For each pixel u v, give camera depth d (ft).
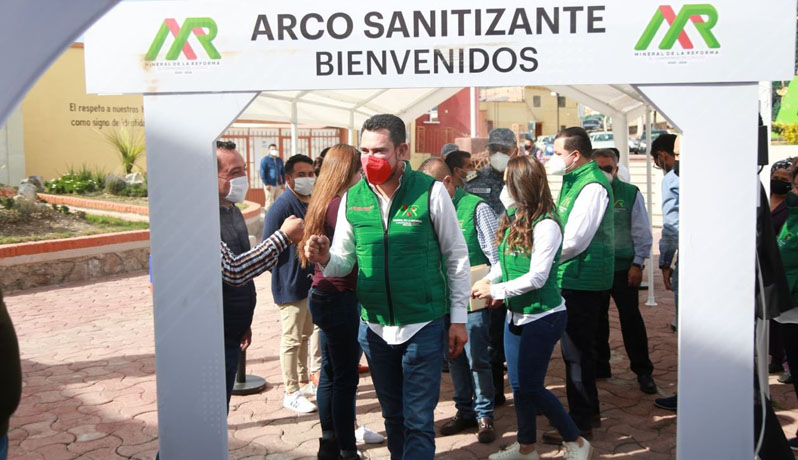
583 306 13.78
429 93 30.25
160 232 10.11
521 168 12.03
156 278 10.18
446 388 17.81
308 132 70.69
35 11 5.93
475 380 14.35
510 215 13.26
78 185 53.36
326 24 9.54
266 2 9.59
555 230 11.87
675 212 20.65
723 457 9.53
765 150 10.73
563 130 14.29
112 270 35.47
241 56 9.71
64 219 40.78
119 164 63.21
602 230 13.62
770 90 18.42
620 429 14.89
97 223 41.04
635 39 9.12
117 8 9.72
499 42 9.32
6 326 7.05
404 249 10.39
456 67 9.41
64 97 59.93
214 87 9.78
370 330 10.87
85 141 61.21
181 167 9.96
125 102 63.62
